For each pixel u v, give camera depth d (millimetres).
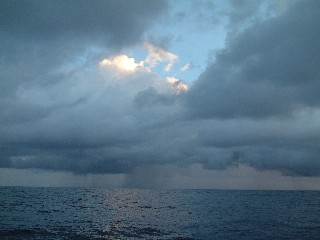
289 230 30734
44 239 24000
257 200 86812
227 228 32094
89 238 24703
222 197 104312
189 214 46438
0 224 31906
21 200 69250
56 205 57938
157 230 30359
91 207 55656
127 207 57719
